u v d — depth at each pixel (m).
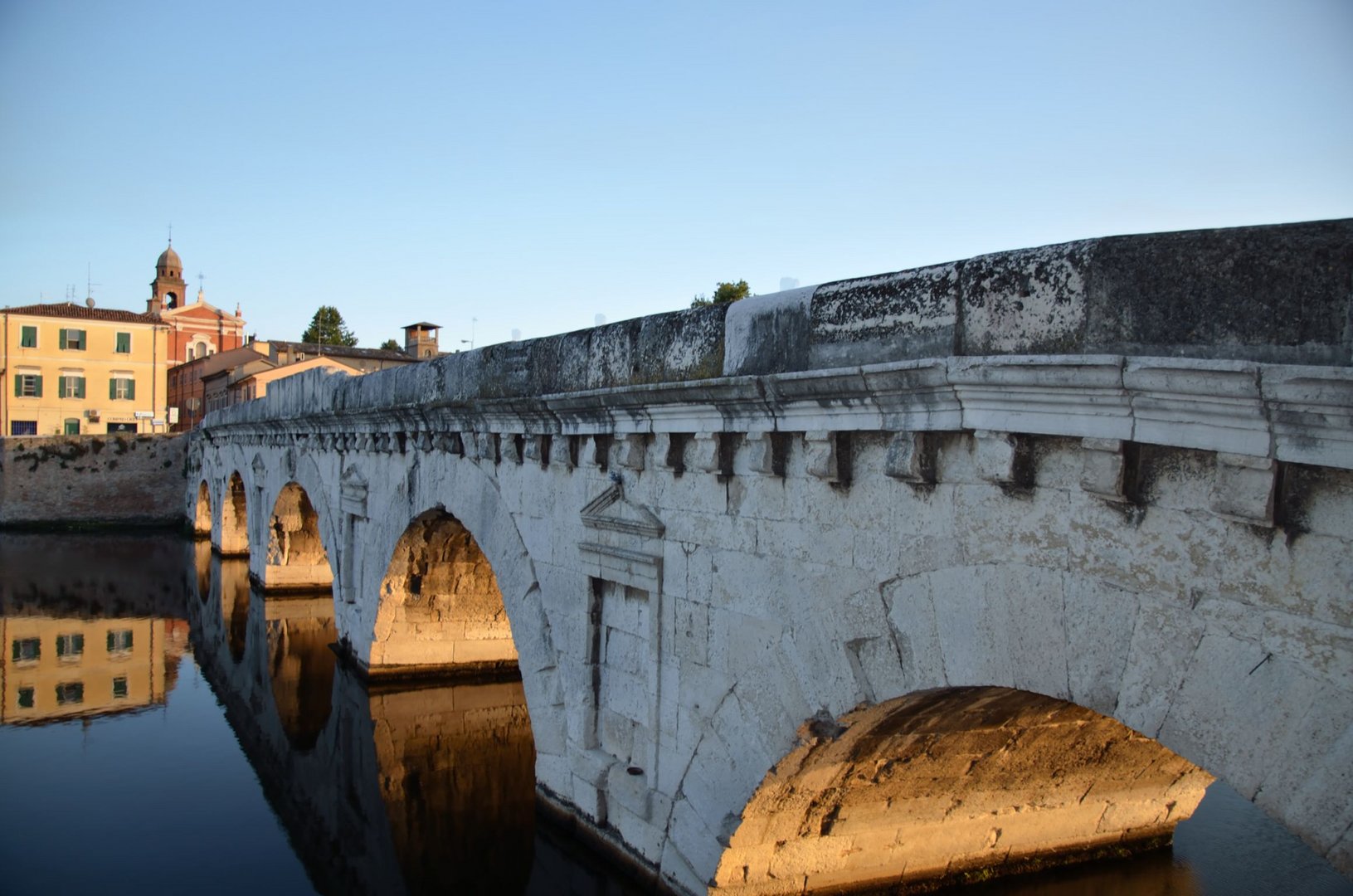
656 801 9.62
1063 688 5.54
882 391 6.38
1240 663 4.68
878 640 6.86
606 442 10.38
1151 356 4.90
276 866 12.34
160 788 15.19
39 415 61.44
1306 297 4.41
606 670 10.78
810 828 8.79
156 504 51.69
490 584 19.12
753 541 8.13
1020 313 5.69
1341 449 4.22
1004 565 5.86
